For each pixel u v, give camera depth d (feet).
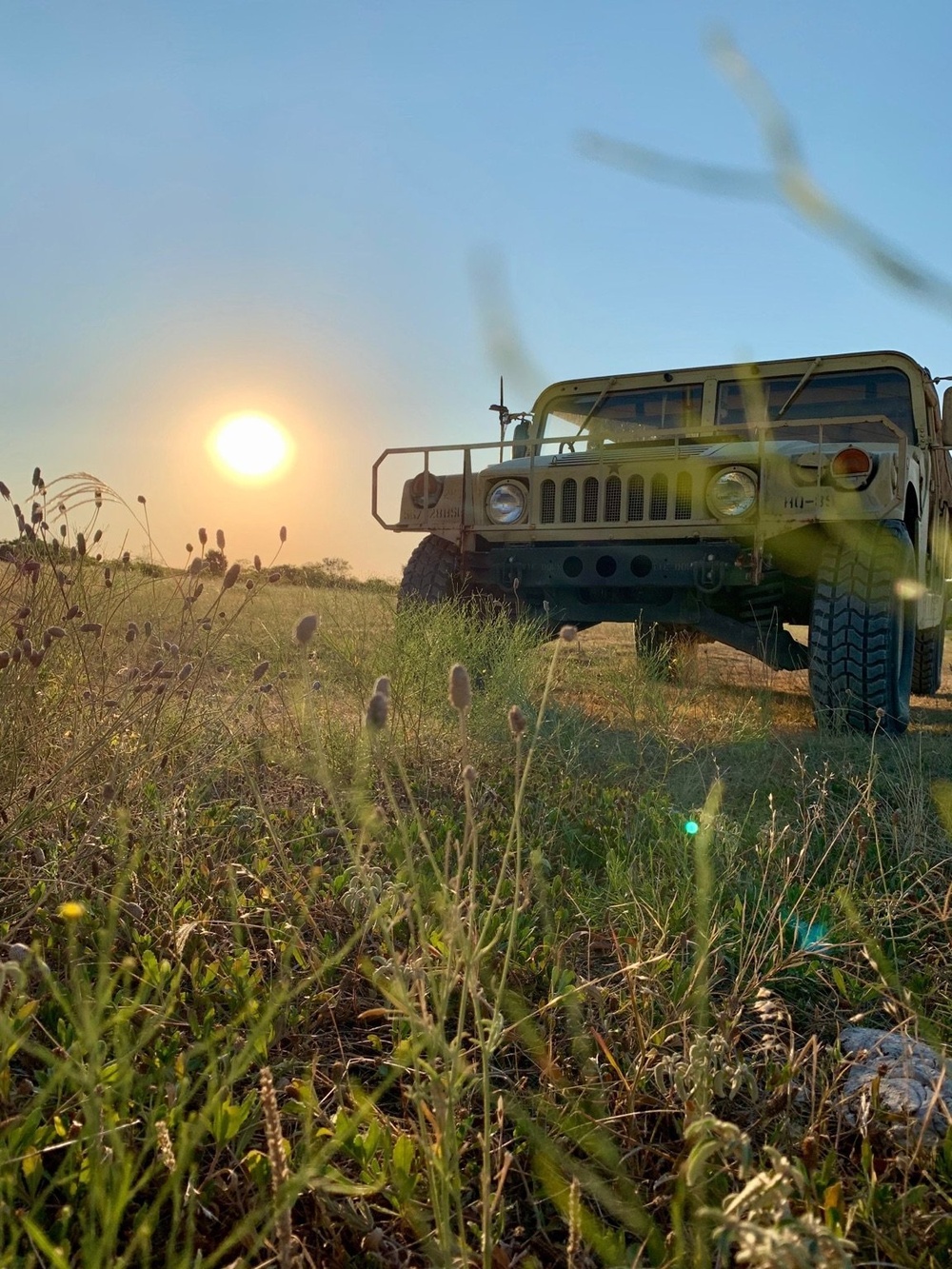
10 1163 3.93
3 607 8.41
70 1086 4.62
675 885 7.54
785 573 17.94
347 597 19.35
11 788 7.09
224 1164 4.47
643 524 16.66
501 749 12.31
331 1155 4.48
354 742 11.16
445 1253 3.51
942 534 23.52
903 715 16.10
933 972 6.63
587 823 9.92
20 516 8.27
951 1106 4.99
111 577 9.50
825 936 6.72
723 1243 2.91
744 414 20.63
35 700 7.75
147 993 5.60
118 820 6.76
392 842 8.12
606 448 20.13
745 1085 5.20
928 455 20.48
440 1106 3.82
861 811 9.59
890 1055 5.59
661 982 6.06
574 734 13.01
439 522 18.54
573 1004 5.49
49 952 5.84
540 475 17.65
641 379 21.66
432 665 13.78
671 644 21.16
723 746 13.41
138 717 8.14
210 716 10.25
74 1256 3.72
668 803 10.41
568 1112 4.98
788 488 15.62
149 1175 3.53
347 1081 5.02
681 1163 4.34
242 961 6.01
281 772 10.84
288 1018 5.60
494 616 18.01
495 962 6.46
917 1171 4.61
